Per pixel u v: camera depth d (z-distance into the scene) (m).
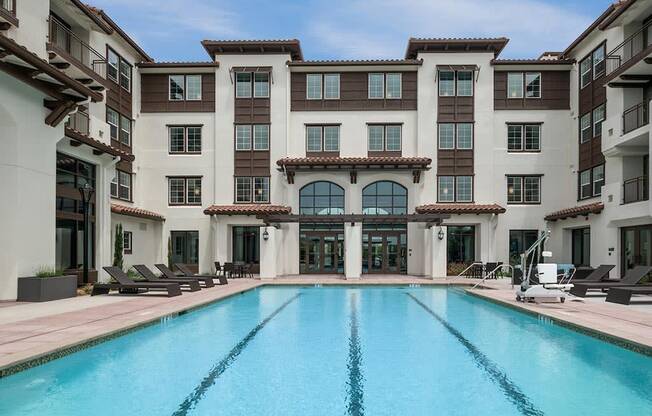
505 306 14.23
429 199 28.33
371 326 11.34
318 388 6.56
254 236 28.53
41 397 6.19
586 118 26.69
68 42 22.44
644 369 7.52
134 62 28.38
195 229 28.69
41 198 14.62
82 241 18.22
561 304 13.70
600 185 25.03
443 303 15.84
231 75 28.77
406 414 5.62
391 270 28.41
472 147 28.44
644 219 20.14
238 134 28.84
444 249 24.66
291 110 29.02
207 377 7.05
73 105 15.19
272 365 7.72
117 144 26.53
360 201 28.38
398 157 28.12
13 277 13.52
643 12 21.14
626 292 13.49
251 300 16.67
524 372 7.35
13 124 13.48
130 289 16.48
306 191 28.98
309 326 11.30
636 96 22.14
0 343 7.84
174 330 10.73
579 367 7.64
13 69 12.77
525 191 28.52
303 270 28.45
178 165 28.92
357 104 28.94
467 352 8.65
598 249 23.45
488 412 5.68
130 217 26.05
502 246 28.25
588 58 26.45
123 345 9.15
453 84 28.67
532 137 28.66
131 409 5.76
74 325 9.60
